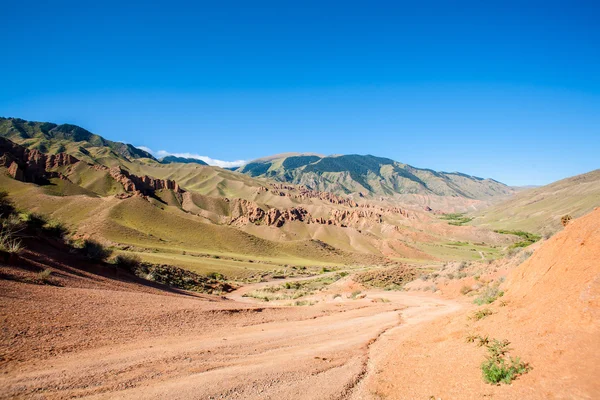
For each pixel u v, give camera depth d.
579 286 9.40
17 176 174.38
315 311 25.72
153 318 15.96
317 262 142.12
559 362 7.42
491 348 9.45
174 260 85.56
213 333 15.41
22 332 10.97
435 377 9.70
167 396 8.35
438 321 18.08
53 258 25.72
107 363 9.98
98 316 14.41
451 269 48.88
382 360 12.77
